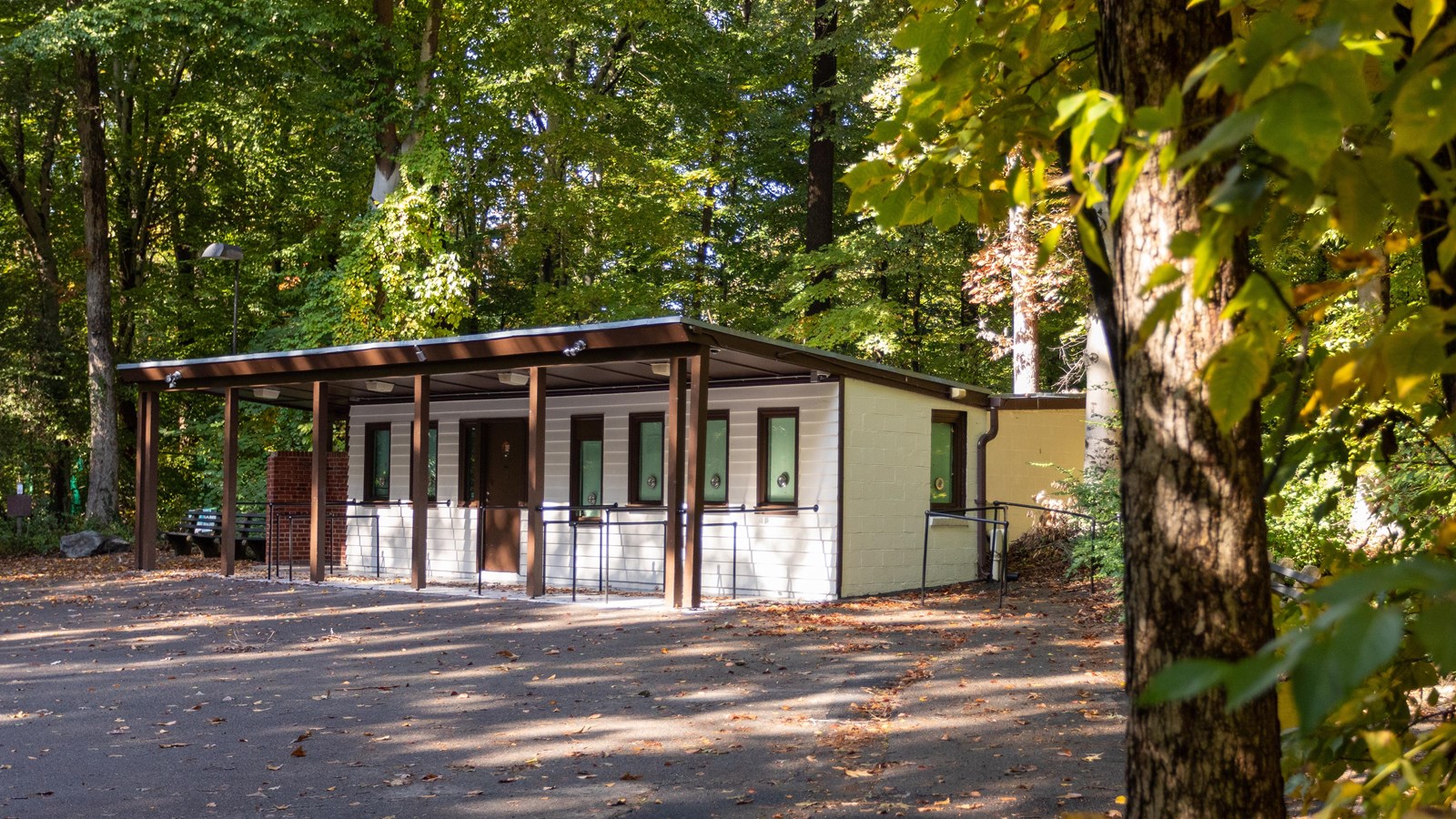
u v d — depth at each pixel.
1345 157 1.44
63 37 22.38
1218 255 1.47
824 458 16.81
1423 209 2.08
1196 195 2.55
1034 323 22.27
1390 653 0.94
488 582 19.45
